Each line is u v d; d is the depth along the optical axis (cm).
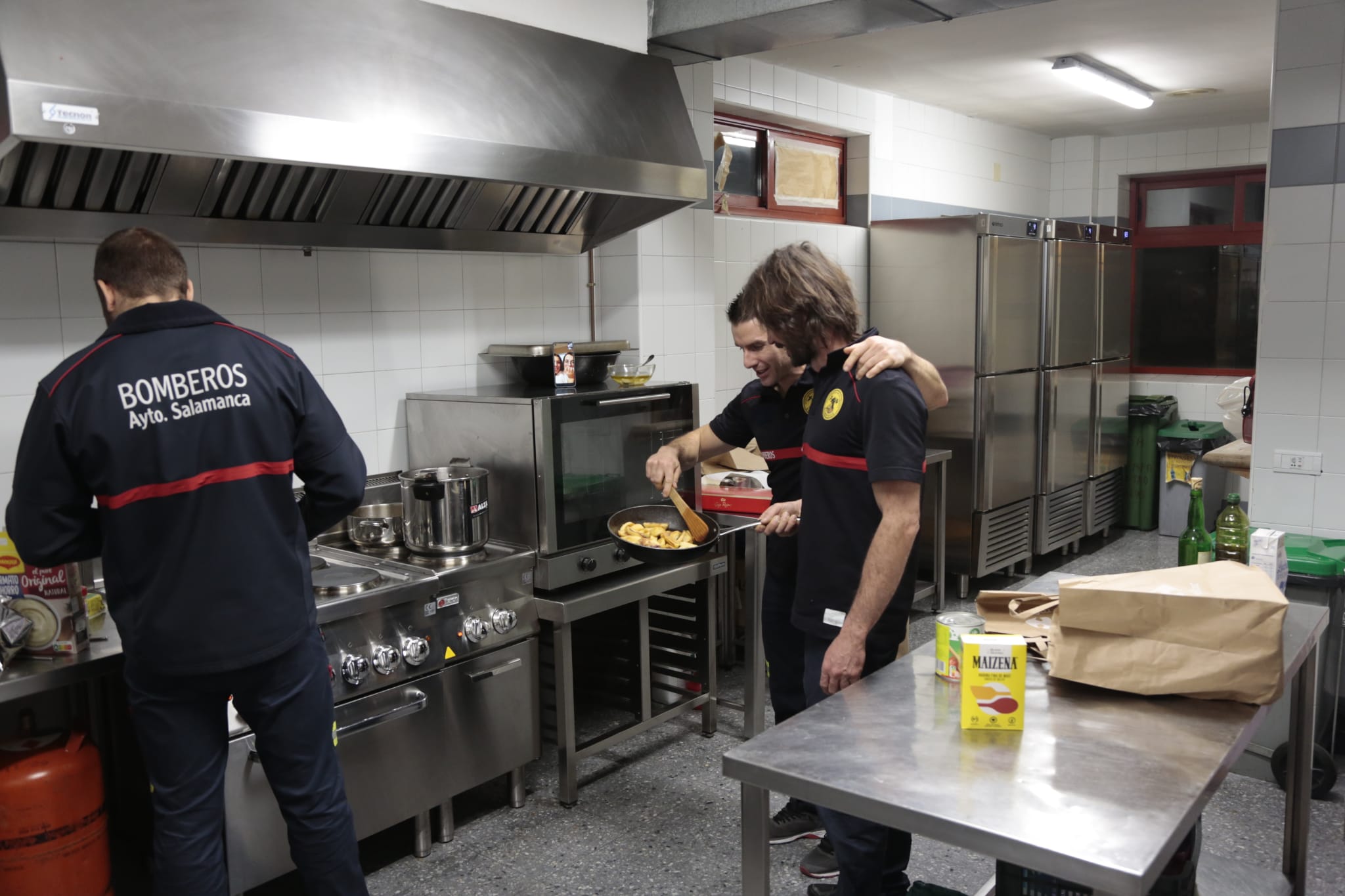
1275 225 332
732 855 263
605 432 299
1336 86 316
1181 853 175
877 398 184
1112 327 596
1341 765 303
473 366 333
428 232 302
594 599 287
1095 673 160
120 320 186
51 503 184
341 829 211
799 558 205
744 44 338
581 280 369
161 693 192
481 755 273
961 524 500
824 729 153
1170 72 495
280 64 220
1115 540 627
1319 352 329
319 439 205
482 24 272
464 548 272
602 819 283
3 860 201
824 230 505
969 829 123
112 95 190
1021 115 612
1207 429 627
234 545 190
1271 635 150
